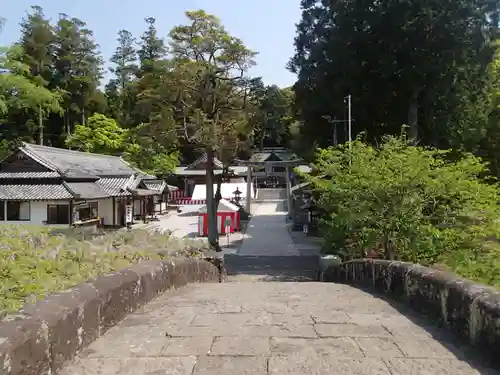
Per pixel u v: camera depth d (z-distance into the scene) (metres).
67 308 3.24
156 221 39.56
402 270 5.68
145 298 5.35
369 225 11.57
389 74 20.06
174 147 25.72
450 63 19.89
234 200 45.50
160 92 23.03
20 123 46.03
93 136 47.47
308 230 30.84
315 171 22.38
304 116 25.09
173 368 3.07
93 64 56.56
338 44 21.62
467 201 11.06
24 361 2.56
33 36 50.00
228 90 24.66
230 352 3.39
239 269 19.80
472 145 25.06
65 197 26.44
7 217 26.91
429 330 4.05
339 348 3.50
